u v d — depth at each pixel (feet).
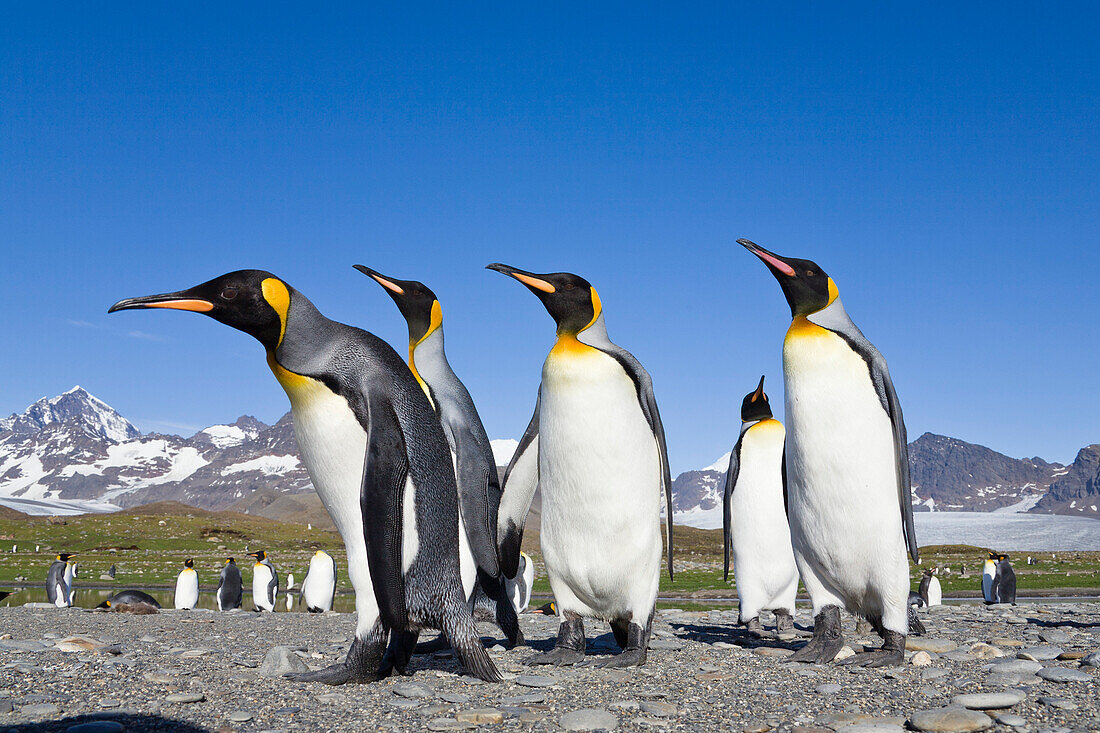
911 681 16.76
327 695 15.17
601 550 18.22
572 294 18.53
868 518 18.22
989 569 71.72
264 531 280.31
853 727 12.92
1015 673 16.55
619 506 17.95
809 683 16.69
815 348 18.25
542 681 16.65
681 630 29.50
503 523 20.86
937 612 38.01
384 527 15.14
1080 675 15.98
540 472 18.86
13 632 29.45
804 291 18.67
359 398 15.44
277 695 15.23
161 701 14.47
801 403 18.39
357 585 16.15
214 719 13.29
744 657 20.49
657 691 15.80
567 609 19.38
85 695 14.82
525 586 43.96
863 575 18.80
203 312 14.88
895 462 18.37
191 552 206.69
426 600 16.31
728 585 115.96
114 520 274.16
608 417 17.67
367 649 16.22
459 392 23.11
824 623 19.86
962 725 12.59
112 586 110.11
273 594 64.90
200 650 21.08
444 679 17.19
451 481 16.97
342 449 15.48
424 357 26.43
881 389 18.22
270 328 15.20
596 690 15.99
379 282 27.12
